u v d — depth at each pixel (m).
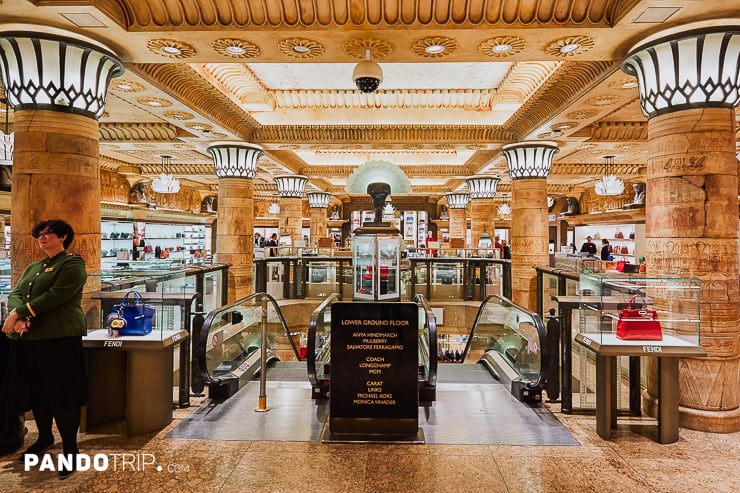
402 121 9.55
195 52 4.84
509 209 21.83
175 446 3.50
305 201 26.03
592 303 4.06
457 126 9.53
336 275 12.14
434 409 4.34
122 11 4.23
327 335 5.81
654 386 4.21
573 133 9.05
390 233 4.45
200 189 20.52
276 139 9.85
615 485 2.97
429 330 4.58
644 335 3.71
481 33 4.37
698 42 4.09
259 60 5.06
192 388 4.79
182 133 9.48
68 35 4.30
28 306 2.97
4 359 3.34
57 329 3.10
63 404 3.08
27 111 4.30
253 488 2.91
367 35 4.45
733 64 4.08
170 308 4.56
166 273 4.73
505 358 5.68
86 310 4.15
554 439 3.67
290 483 2.97
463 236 20.80
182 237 19.88
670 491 2.91
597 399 3.77
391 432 3.66
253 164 10.08
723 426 3.90
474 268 11.88
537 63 6.95
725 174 4.18
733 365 4.06
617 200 17.78
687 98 4.20
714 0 3.70
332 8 4.22
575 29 4.25
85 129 4.52
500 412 4.27
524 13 4.20
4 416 3.38
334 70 7.57
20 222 4.31
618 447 3.54
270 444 3.54
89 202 4.54
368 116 9.57
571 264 7.02
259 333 6.47
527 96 8.25
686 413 4.03
